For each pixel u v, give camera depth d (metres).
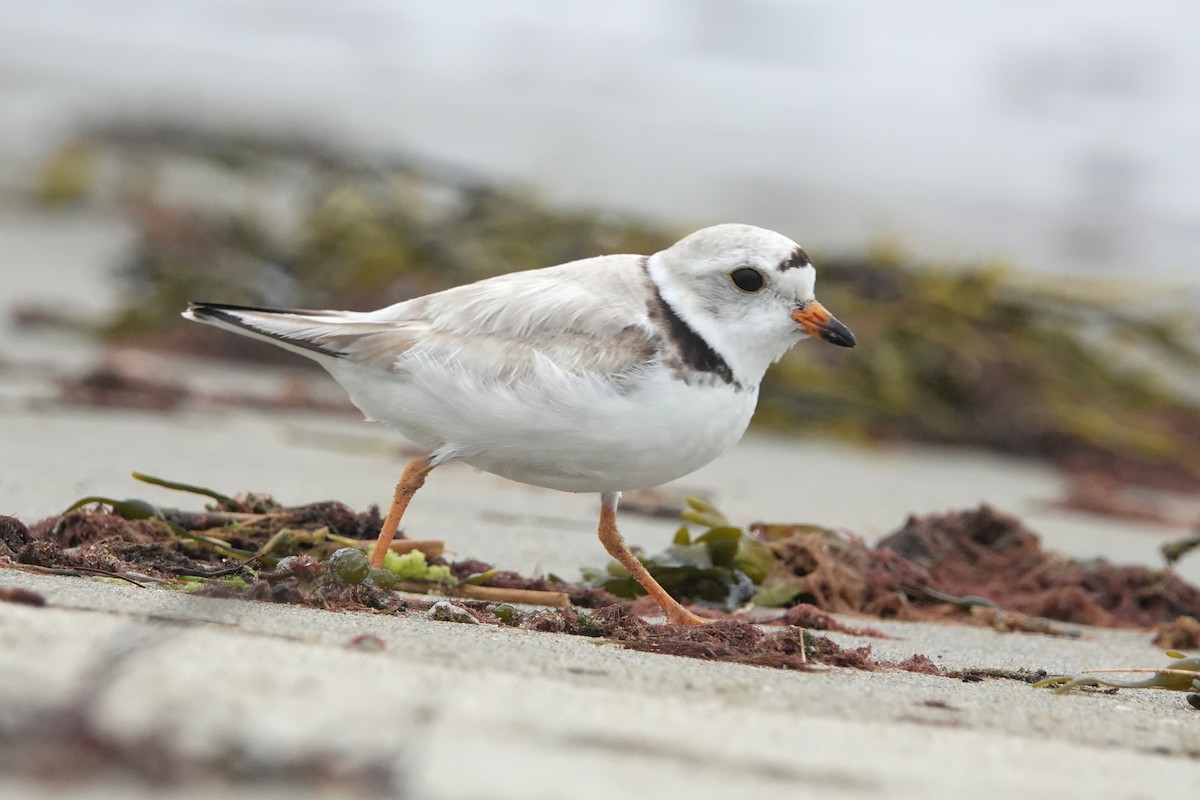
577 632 6.17
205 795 3.31
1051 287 18.52
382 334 6.80
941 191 28.36
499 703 4.18
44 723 3.59
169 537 7.24
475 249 19.06
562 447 6.63
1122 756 4.55
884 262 18.53
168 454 11.26
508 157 28.53
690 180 28.03
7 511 8.10
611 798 3.45
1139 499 15.38
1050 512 13.43
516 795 3.40
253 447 12.20
